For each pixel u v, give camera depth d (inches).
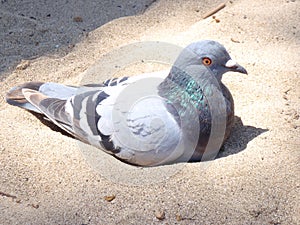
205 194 208.1
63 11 313.7
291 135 232.7
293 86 259.6
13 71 275.3
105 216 201.3
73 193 208.8
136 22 305.3
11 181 213.3
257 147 226.8
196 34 292.2
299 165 219.5
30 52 286.5
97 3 319.6
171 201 205.5
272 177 214.5
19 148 227.1
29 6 316.5
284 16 301.0
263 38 287.7
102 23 306.5
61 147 228.4
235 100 253.4
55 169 218.2
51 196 207.9
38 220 199.6
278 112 244.4
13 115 247.4
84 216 201.2
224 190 209.6
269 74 265.7
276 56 275.9
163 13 311.9
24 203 205.6
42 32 298.7
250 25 294.8
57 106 232.5
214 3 317.1
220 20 298.2
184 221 200.2
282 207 206.2
